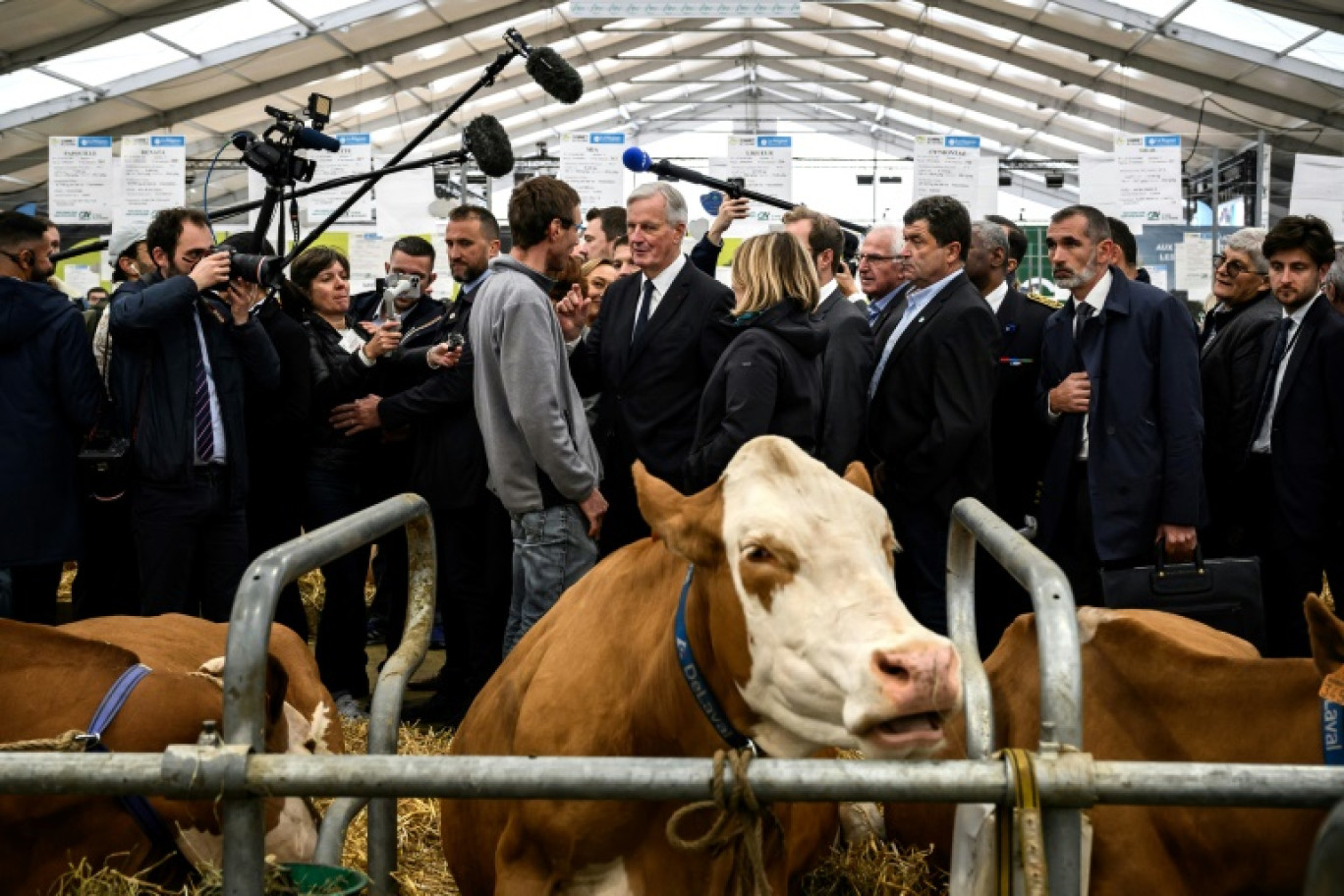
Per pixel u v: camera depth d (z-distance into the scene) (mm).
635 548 2646
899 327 4316
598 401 4797
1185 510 4008
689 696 2254
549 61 4852
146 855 2572
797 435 3727
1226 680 2633
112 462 4289
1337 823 853
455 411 4711
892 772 1682
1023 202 28922
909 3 18359
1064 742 1752
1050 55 18922
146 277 4566
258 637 1795
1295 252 4234
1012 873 1797
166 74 16000
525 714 2533
